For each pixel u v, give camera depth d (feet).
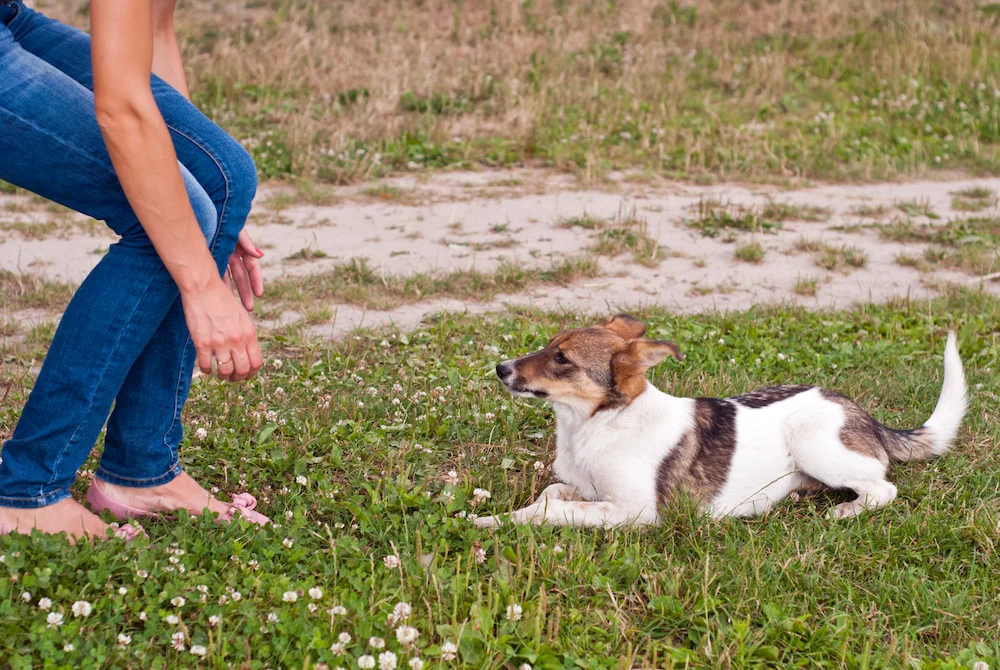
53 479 10.51
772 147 38.04
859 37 50.01
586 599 10.91
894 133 39.93
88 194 9.78
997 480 14.25
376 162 35.60
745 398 14.66
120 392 11.14
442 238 28.78
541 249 27.86
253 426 15.34
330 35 50.16
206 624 9.68
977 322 21.54
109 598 9.75
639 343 13.19
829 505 13.93
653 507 13.17
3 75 9.26
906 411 17.15
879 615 10.72
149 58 9.14
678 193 33.83
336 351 19.53
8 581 9.57
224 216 10.55
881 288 25.27
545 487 14.37
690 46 50.29
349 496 13.23
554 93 42.60
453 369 17.85
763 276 26.17
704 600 10.67
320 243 28.14
